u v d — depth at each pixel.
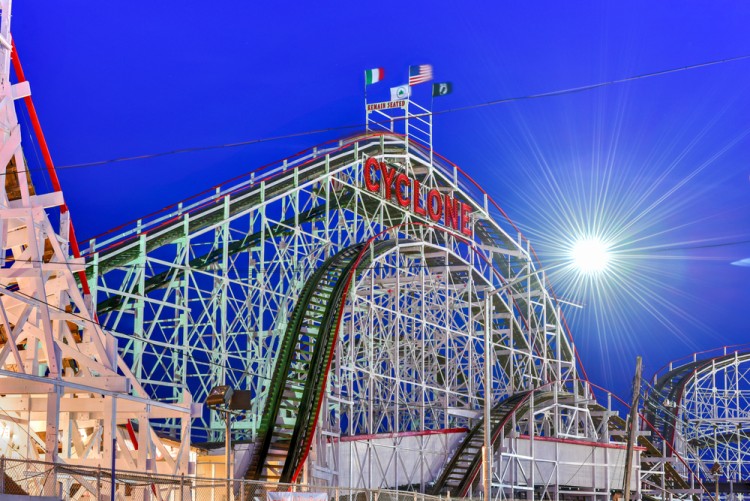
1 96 41.94
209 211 72.81
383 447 73.69
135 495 43.25
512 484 80.94
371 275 78.81
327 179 80.81
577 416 96.50
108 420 41.38
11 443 41.97
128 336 66.06
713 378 135.38
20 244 44.16
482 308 94.25
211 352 71.81
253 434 70.88
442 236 93.19
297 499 36.72
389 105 92.19
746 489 128.62
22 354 42.91
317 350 69.31
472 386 89.12
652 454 109.69
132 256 69.94
